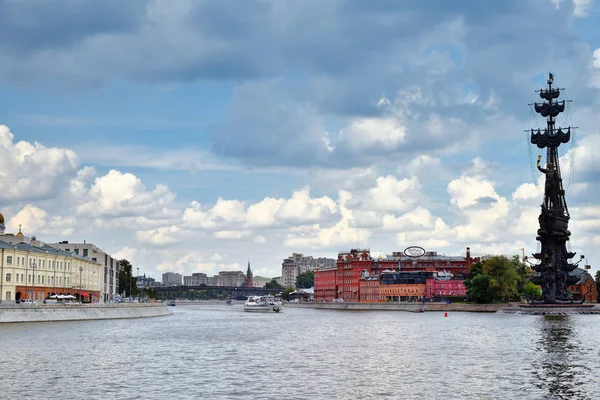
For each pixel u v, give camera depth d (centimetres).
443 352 9831
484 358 8969
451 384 6844
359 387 6681
